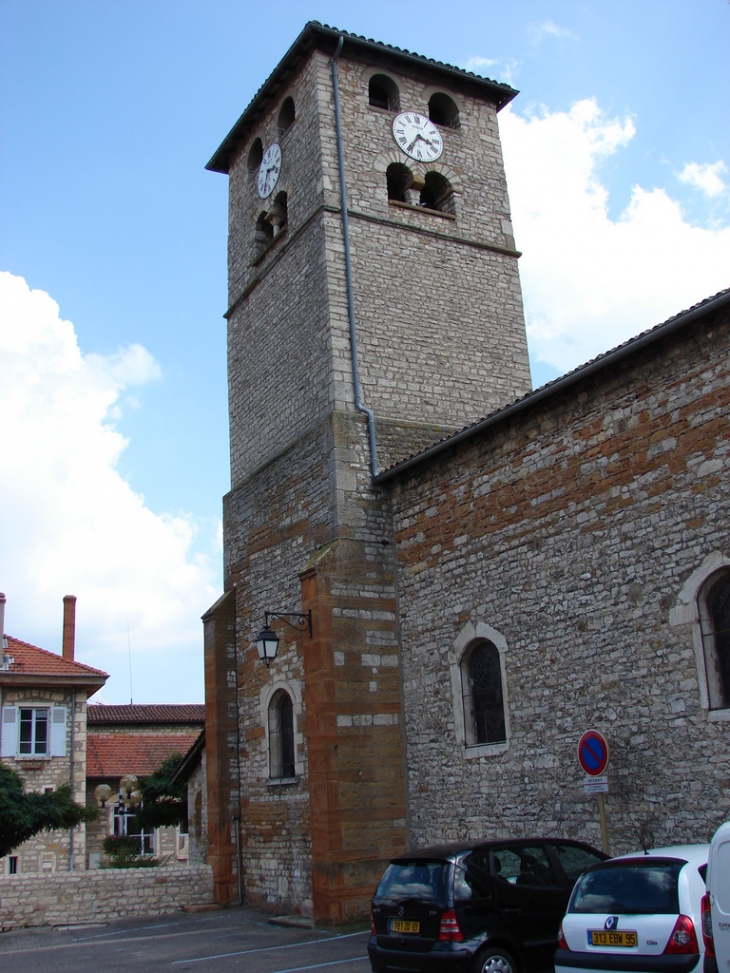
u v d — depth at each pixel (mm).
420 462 17516
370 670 17234
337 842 16109
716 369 12586
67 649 36656
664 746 12555
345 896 15914
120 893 19891
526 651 14844
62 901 19500
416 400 20250
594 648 13719
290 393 20953
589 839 13383
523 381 21938
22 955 15602
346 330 19969
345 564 17641
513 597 15250
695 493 12641
